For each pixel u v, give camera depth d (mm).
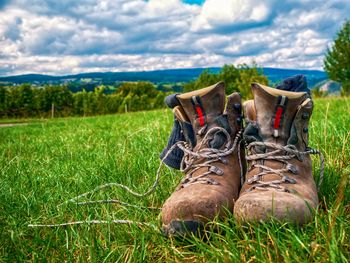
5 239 563
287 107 556
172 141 680
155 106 19422
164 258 486
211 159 581
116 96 17859
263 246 435
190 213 489
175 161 671
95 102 17297
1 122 10188
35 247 538
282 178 534
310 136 952
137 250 486
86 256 504
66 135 2055
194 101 595
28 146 1716
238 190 580
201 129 597
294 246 417
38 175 960
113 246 517
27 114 16484
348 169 651
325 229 443
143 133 1432
